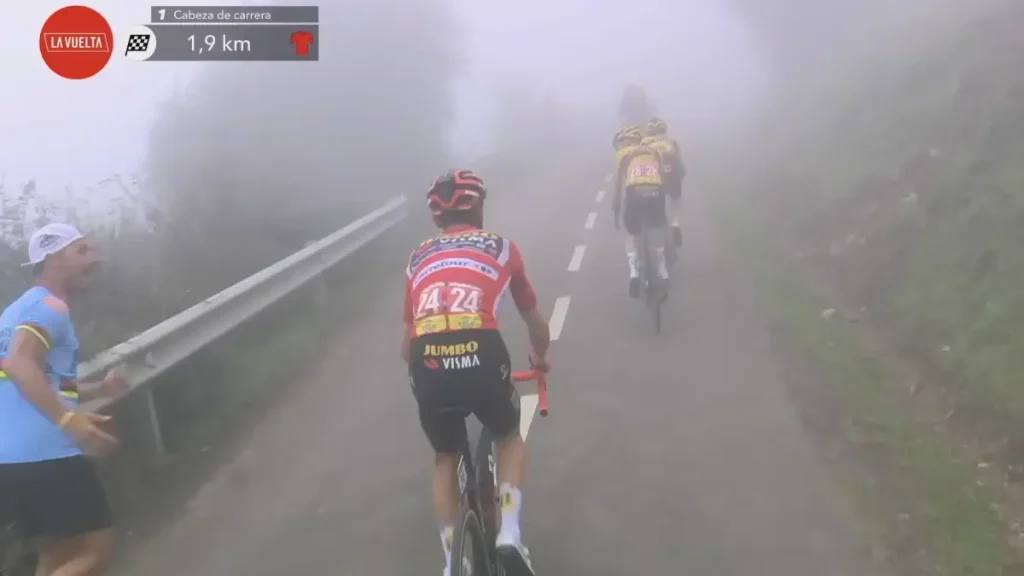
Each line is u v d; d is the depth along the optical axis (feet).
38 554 13.82
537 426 20.13
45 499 11.23
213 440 20.84
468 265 11.55
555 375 23.48
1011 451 16.19
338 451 19.74
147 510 17.43
